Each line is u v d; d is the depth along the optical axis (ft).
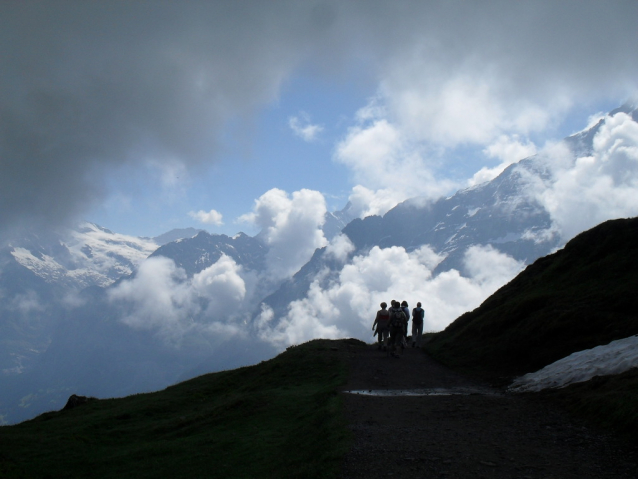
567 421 46.96
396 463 38.40
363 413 55.98
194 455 59.98
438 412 55.31
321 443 47.01
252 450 56.39
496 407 55.67
